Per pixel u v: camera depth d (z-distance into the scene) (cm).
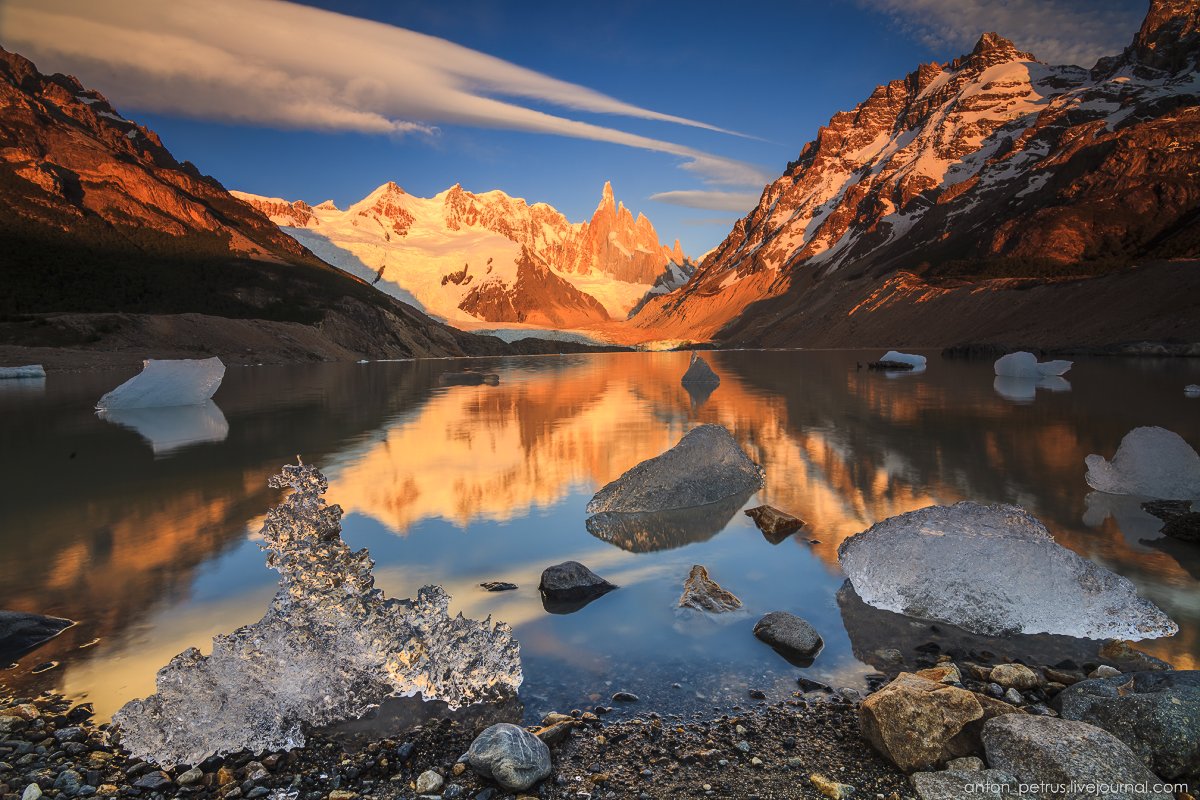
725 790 324
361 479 1027
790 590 572
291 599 465
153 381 2147
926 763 333
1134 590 502
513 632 497
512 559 658
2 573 626
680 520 788
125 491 962
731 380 3177
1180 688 347
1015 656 452
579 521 792
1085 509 785
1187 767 316
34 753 358
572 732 376
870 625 503
